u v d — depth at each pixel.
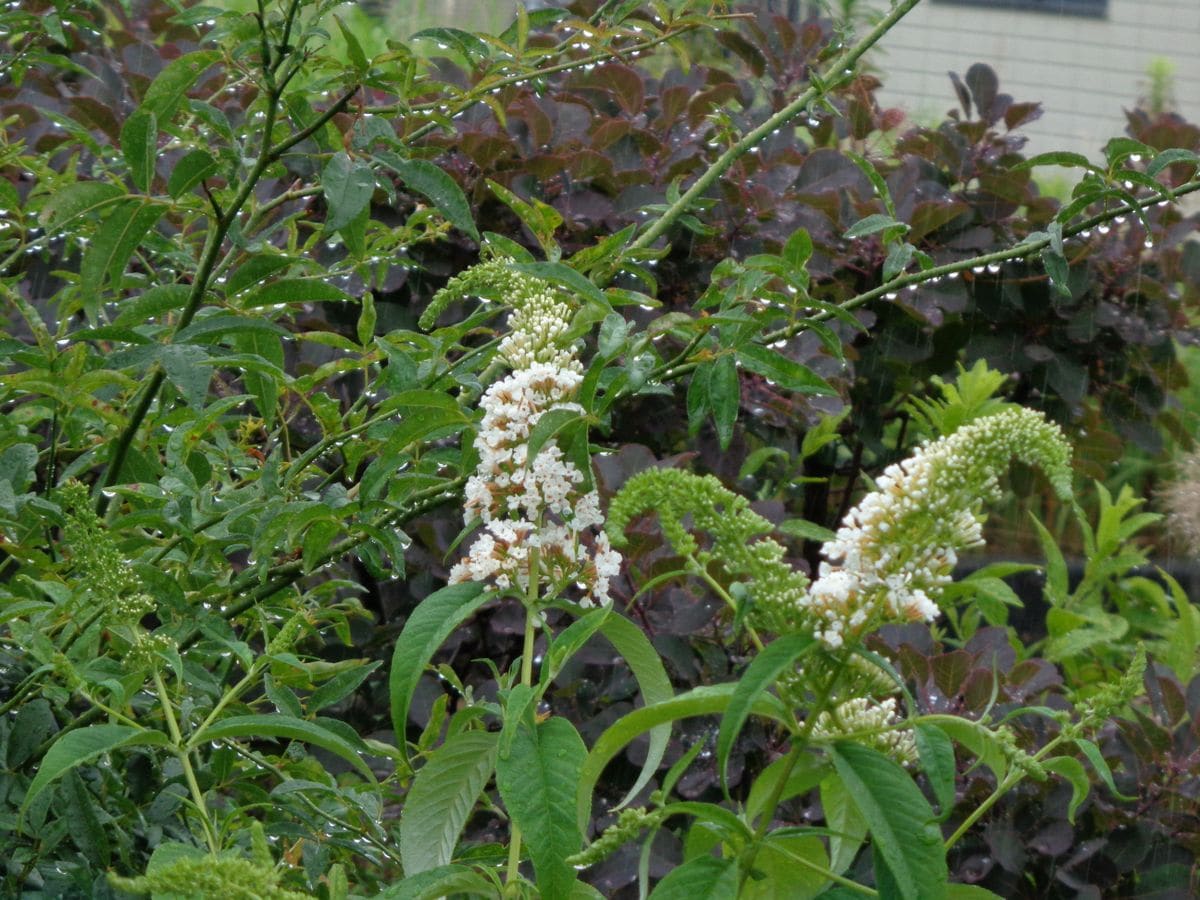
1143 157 2.82
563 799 2.39
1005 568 4.12
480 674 3.87
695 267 4.25
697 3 2.95
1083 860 3.32
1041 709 2.44
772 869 2.46
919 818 2.32
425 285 4.18
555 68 2.93
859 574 2.35
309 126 2.72
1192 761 3.35
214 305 2.99
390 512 2.93
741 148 2.96
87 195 2.66
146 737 2.47
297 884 2.85
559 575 2.50
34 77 4.64
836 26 2.97
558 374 2.49
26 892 2.77
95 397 2.93
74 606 2.71
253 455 3.17
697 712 2.42
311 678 2.93
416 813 2.49
